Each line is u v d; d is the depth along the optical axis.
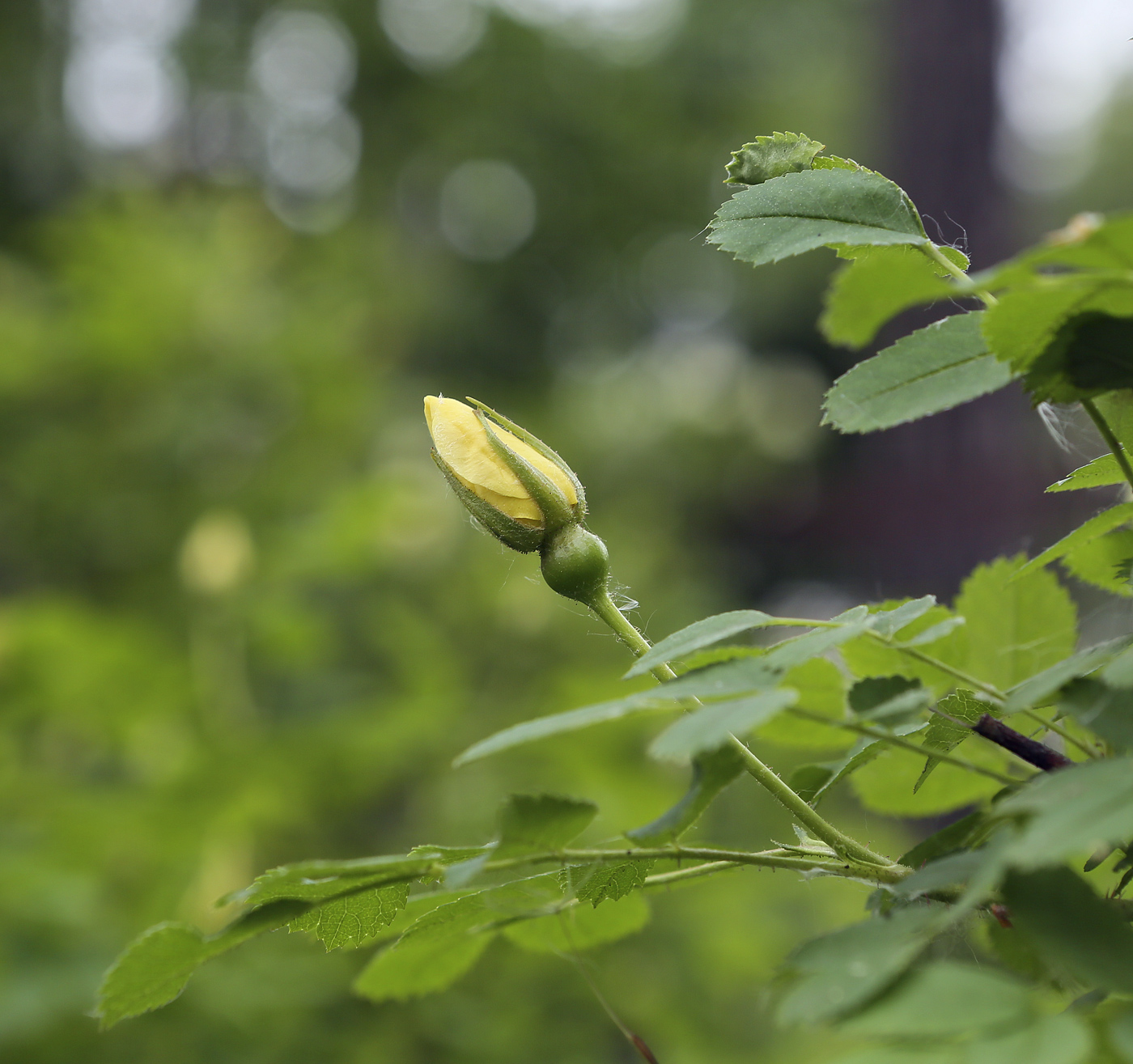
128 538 1.12
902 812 0.40
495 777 1.00
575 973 0.92
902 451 1.50
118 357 1.11
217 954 0.35
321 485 1.17
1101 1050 0.32
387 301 1.58
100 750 0.94
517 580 1.25
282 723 0.95
